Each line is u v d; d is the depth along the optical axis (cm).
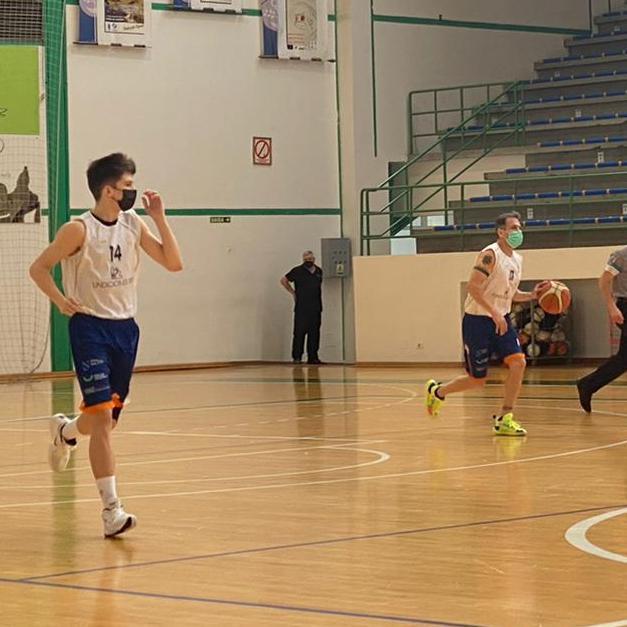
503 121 2997
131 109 2727
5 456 1257
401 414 1588
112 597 623
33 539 792
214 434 1407
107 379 811
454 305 2538
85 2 2673
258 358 2856
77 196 2669
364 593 620
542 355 2477
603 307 2527
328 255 2856
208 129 2802
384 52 2950
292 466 1121
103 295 816
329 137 2930
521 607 582
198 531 809
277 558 714
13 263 2597
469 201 2706
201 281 2794
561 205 2600
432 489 964
